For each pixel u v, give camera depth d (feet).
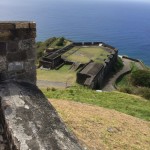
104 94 82.74
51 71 161.38
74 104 54.13
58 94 71.51
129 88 112.78
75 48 211.00
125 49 474.49
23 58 24.08
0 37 22.65
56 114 19.69
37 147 15.90
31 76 24.90
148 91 107.34
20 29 23.29
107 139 39.24
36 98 21.34
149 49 481.46
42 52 219.82
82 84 139.23
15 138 16.58
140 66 229.66
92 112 50.11
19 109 19.29
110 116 50.42
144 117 61.46
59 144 16.51
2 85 22.53
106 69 178.40
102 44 228.02
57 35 627.05
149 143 42.19
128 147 38.65
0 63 23.11
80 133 38.68
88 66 160.66
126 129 45.44
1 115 20.30
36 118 18.61
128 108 67.82
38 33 646.33
